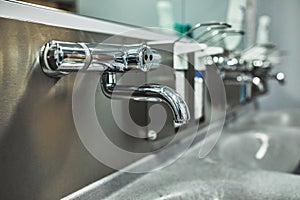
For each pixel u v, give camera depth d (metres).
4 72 0.32
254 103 1.44
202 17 1.07
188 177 0.57
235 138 1.02
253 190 0.51
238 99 1.11
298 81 1.53
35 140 0.36
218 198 0.48
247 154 0.88
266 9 1.47
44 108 0.37
